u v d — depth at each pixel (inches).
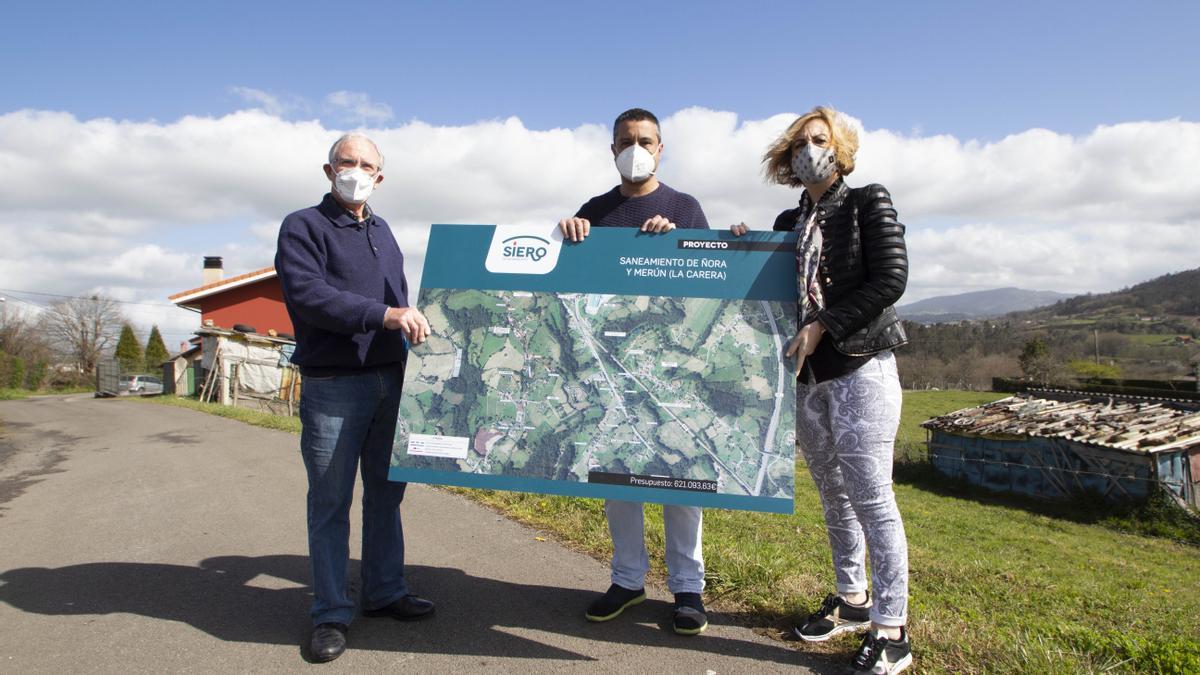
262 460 301.1
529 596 129.0
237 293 1086.4
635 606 123.7
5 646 106.4
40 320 2640.3
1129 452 814.5
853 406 100.3
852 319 97.2
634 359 108.3
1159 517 765.9
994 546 598.9
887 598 97.5
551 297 112.9
